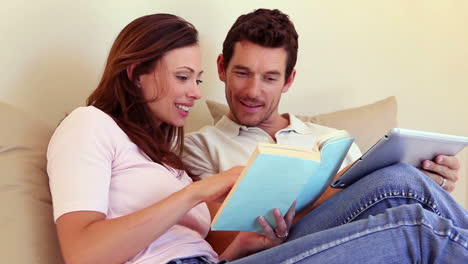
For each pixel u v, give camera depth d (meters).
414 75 2.17
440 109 2.22
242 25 1.52
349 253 0.94
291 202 1.09
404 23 2.14
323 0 2.01
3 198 1.10
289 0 1.96
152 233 1.00
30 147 1.21
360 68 2.10
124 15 1.68
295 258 0.96
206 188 1.05
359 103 2.11
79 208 1.00
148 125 1.26
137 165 1.16
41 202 1.15
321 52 2.03
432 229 0.93
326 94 2.06
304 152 0.97
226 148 1.57
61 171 1.04
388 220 0.95
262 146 0.93
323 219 1.16
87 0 1.61
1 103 1.27
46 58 1.56
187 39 1.25
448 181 1.30
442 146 1.20
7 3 1.49
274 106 1.58
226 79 1.57
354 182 1.22
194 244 1.13
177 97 1.25
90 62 1.64
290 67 1.58
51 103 1.58
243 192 0.98
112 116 1.21
